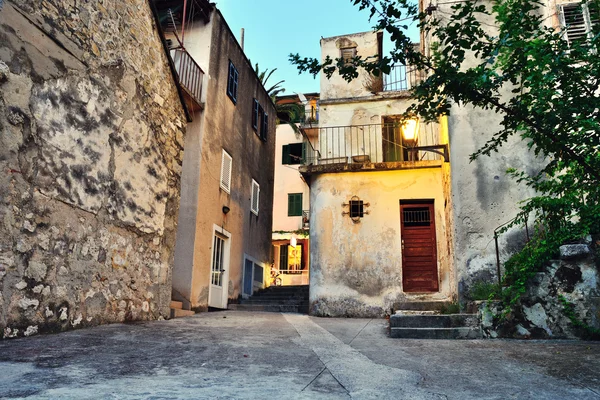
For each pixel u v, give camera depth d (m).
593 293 5.01
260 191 13.40
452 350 4.34
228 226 10.66
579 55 3.61
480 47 3.80
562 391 2.88
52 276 4.40
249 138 12.62
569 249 5.10
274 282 17.39
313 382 2.95
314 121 17.52
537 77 3.56
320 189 8.93
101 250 5.17
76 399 2.32
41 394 2.39
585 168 3.98
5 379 2.67
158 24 6.76
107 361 3.33
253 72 13.33
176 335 4.75
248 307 10.26
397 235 8.47
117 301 5.43
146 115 6.29
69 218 4.68
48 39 4.55
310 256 8.77
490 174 6.88
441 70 3.71
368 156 10.27
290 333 5.30
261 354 3.84
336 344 4.63
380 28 3.74
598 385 3.04
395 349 4.41
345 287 8.34
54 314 4.39
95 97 5.21
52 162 4.49
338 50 12.45
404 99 10.97
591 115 3.69
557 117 3.58
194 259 8.75
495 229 6.54
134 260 5.83
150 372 3.06
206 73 9.78
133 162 5.92
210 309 9.49
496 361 3.80
